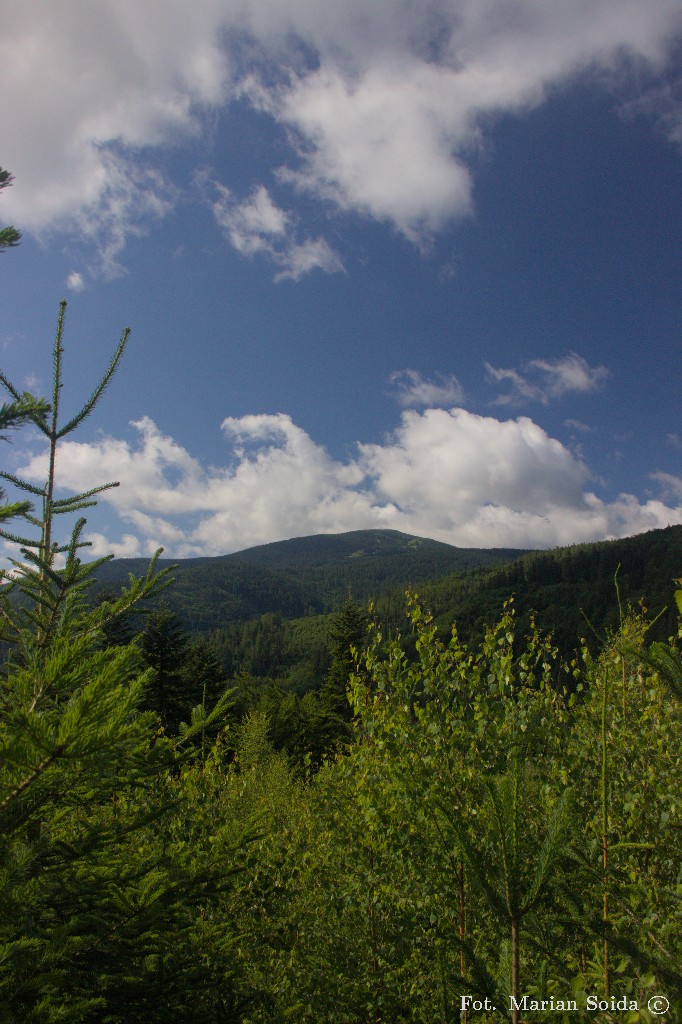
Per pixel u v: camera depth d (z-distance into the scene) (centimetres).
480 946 321
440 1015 364
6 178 215
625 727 373
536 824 319
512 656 445
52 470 301
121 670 167
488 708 418
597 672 368
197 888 298
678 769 353
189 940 312
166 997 254
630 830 326
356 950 472
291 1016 396
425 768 403
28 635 274
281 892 450
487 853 170
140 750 283
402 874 460
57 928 222
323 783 618
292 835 584
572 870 210
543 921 183
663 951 167
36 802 194
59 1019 186
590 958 220
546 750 403
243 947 415
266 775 1025
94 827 280
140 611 288
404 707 449
